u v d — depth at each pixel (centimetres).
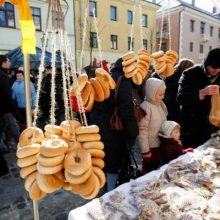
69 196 230
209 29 2430
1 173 275
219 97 176
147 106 182
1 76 293
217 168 131
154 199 98
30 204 220
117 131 169
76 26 1335
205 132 193
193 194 101
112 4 1597
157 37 1828
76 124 73
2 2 90
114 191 109
